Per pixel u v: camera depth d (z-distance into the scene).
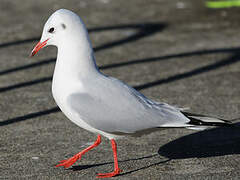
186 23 19.36
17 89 13.30
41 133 10.51
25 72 14.67
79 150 9.66
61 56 8.62
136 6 21.86
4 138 10.25
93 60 8.71
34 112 11.73
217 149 9.66
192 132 10.55
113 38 17.84
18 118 11.36
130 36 18.00
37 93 13.02
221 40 17.38
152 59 15.72
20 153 9.52
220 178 8.39
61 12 8.60
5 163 9.09
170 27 18.95
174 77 14.13
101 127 8.41
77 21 8.56
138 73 14.50
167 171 8.73
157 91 13.09
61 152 9.57
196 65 15.10
